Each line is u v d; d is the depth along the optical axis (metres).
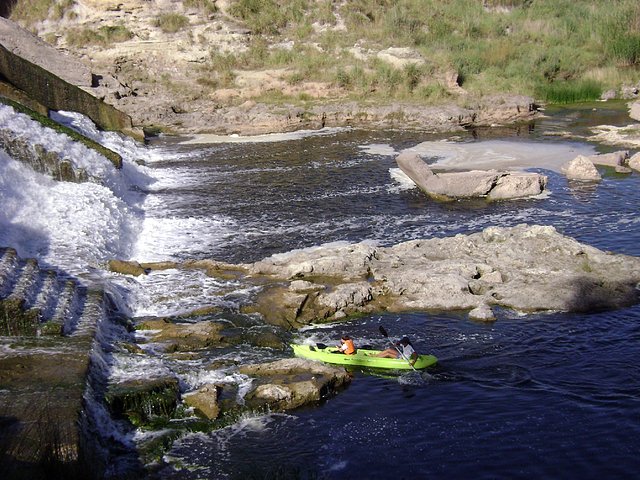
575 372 14.02
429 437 12.08
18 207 21.11
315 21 53.16
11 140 23.47
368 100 45.38
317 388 13.32
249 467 11.30
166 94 46.72
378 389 13.72
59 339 14.03
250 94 46.72
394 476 11.06
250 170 32.19
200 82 47.94
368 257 19.52
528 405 12.92
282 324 16.36
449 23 55.97
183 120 43.09
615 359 14.46
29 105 30.70
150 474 11.09
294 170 31.95
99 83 45.50
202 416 12.59
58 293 16.06
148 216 25.55
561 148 35.41
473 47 53.09
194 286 18.48
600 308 16.78
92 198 23.42
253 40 51.00
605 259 18.94
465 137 39.03
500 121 43.22
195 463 11.41
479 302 17.06
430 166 32.19
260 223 24.36
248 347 15.35
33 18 52.00
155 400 12.60
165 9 51.22
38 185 23.23
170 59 49.47
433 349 15.19
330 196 27.58
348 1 55.16
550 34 56.38
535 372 14.09
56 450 10.23
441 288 17.58
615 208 25.28
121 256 21.05
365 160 33.59
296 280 18.36
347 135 40.25
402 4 56.94
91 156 26.55
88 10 51.44
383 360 14.48
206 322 16.16
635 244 21.34
